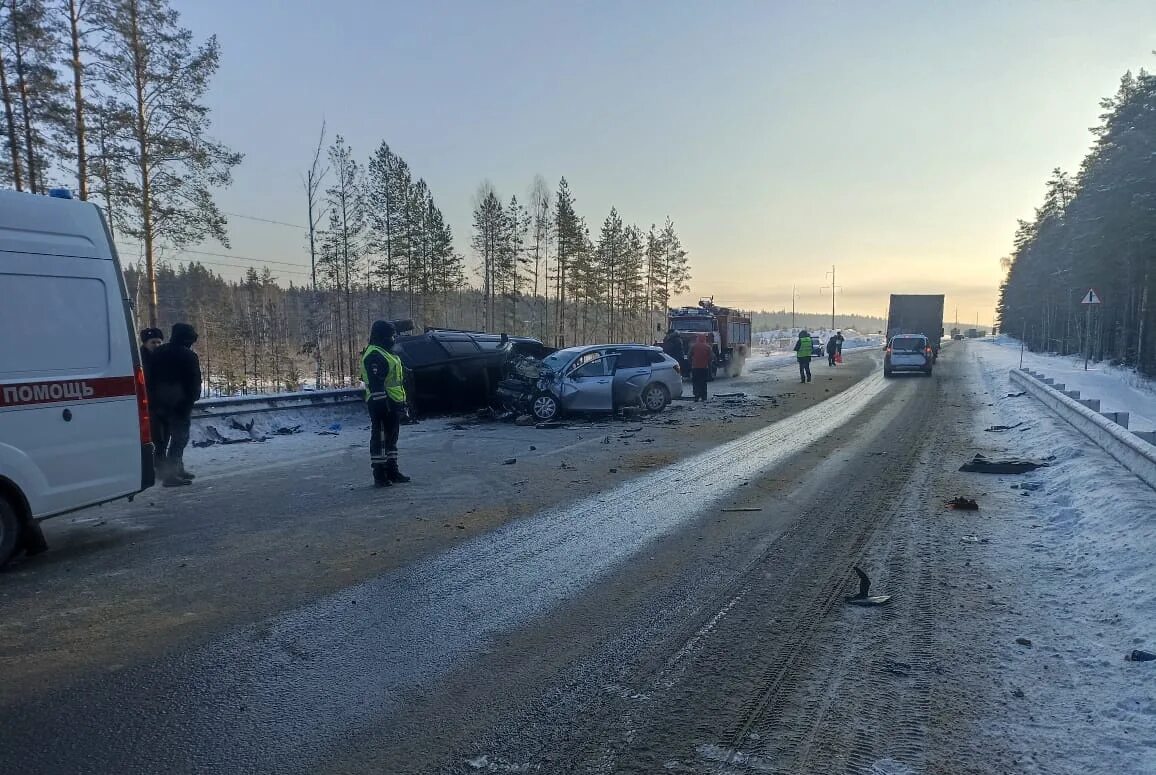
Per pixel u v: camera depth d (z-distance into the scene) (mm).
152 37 24125
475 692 3684
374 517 7219
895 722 3355
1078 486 7621
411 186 44312
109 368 6281
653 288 74188
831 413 16516
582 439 12547
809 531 6676
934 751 3105
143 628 4504
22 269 5680
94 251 6242
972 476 9133
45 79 22344
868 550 6059
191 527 6844
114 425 6301
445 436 12891
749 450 11305
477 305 69188
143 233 24594
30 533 5941
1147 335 37812
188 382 8656
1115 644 4109
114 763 3037
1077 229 46719
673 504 7762
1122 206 37000
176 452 8664
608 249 67750
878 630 4422
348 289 39531
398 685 3762
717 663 4004
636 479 9086
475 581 5367
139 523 6988
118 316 6398
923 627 4453
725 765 3020
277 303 79812
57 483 5871
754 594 5078
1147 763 2971
